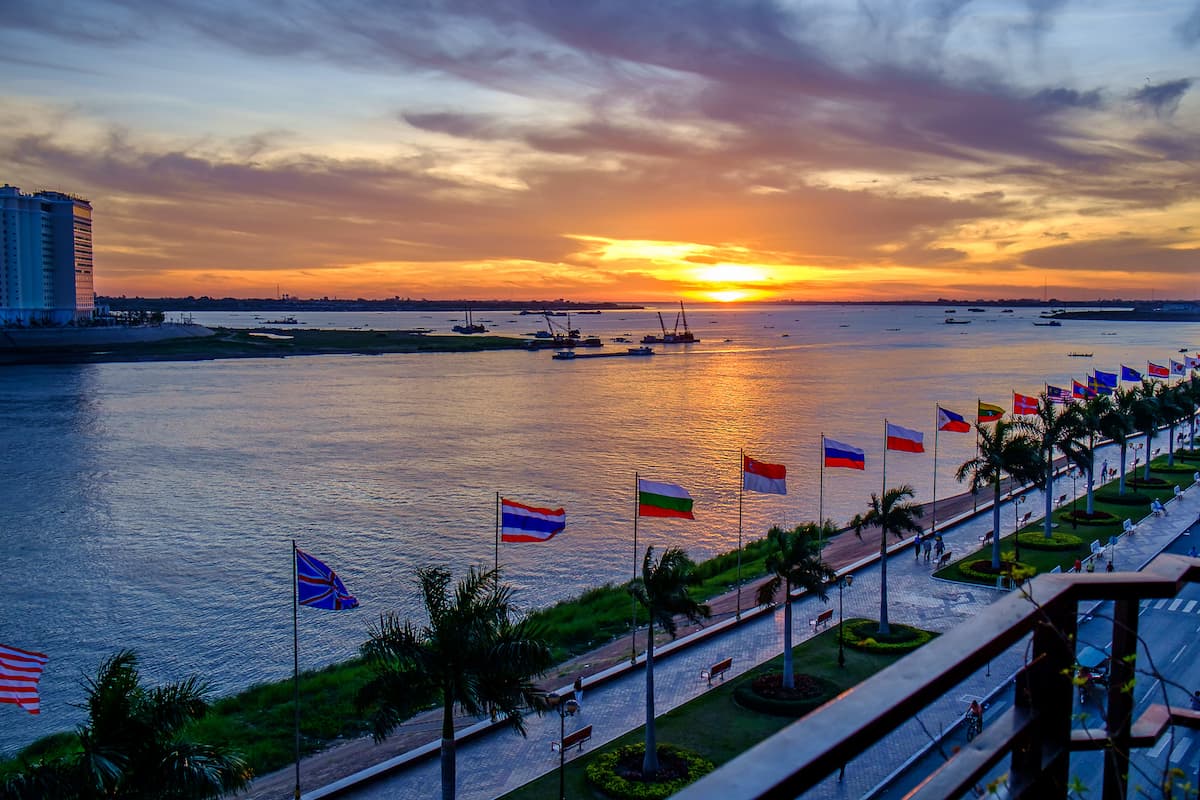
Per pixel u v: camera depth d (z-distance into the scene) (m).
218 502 81.69
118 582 59.91
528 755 35.66
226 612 54.78
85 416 136.50
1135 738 5.08
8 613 54.38
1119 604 5.09
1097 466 94.62
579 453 106.00
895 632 47.50
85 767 19.20
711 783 2.97
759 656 45.41
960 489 88.56
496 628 26.77
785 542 39.97
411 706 26.47
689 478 92.12
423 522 75.00
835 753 3.13
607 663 45.00
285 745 37.06
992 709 37.03
